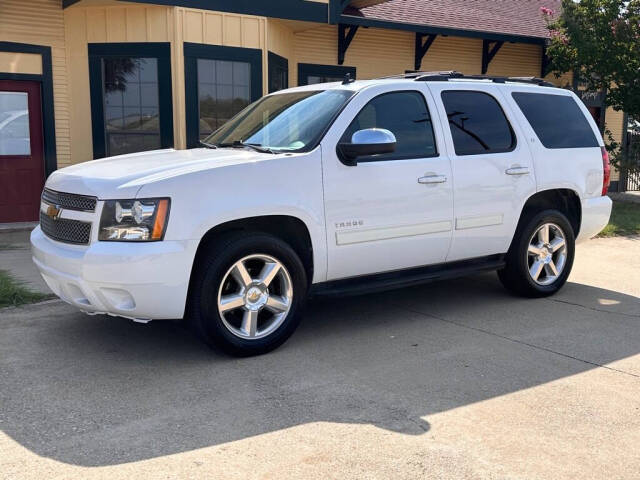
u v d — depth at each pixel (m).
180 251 4.22
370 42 13.38
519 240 6.05
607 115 17.19
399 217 5.18
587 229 6.61
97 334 5.10
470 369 4.45
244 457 3.26
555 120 6.39
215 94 10.39
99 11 10.02
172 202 4.23
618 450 3.37
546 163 6.13
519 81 6.46
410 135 5.35
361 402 3.90
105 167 4.76
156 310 4.27
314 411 3.78
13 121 10.09
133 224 4.19
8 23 9.73
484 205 5.68
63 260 4.39
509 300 6.27
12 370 4.36
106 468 3.15
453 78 5.90
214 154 4.97
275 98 5.95
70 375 4.29
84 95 10.29
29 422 3.62
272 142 5.16
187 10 9.92
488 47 14.94
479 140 5.75
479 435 3.51
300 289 4.77
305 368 4.45
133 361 4.55
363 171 4.99
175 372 4.36
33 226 10.03
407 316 5.72
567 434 3.54
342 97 5.20
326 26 12.56
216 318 4.43
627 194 16.61
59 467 3.16
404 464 3.21
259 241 4.52
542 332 5.29
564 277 6.46
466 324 5.48
